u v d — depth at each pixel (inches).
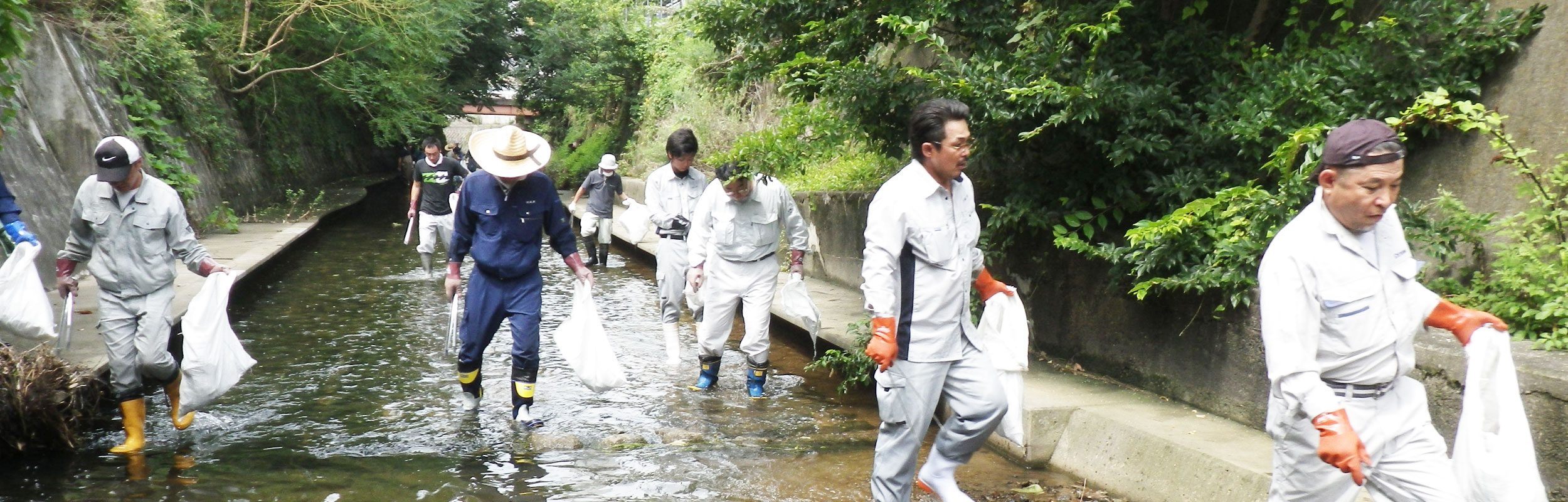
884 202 137.6
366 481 181.9
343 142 1159.6
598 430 218.5
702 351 255.1
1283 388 105.1
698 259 251.1
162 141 517.7
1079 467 188.7
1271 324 105.2
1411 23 183.6
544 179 219.6
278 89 840.3
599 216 511.2
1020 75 208.5
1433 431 108.7
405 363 281.1
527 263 218.5
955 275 139.3
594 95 1234.0
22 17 197.0
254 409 232.4
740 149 236.8
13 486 175.6
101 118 473.7
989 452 205.8
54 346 236.7
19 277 193.0
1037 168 231.6
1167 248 189.0
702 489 179.8
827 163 429.7
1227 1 228.8
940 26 254.1
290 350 296.7
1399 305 105.7
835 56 256.2
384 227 701.3
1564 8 171.9
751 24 275.4
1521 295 164.1
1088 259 215.6
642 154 903.7
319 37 832.9
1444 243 172.4
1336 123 183.3
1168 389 203.8
